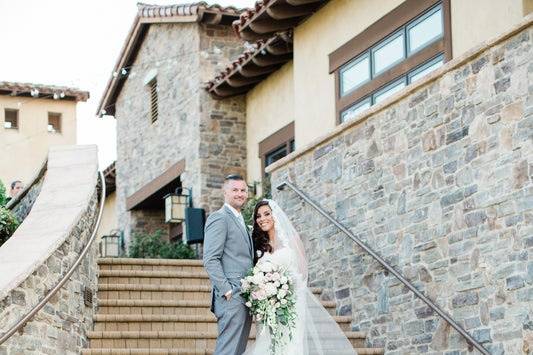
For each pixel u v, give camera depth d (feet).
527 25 27.84
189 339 32.19
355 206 36.40
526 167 27.71
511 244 28.07
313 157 39.73
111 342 31.40
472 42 35.47
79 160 35.88
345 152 37.32
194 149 60.49
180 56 63.82
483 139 29.58
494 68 29.25
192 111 61.31
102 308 33.47
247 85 59.36
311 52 47.01
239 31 48.70
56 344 27.68
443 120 31.55
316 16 46.65
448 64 31.12
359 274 35.81
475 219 29.68
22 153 89.86
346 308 36.47
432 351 31.27
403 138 33.68
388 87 40.83
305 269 27.76
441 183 31.45
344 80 44.27
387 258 34.09
